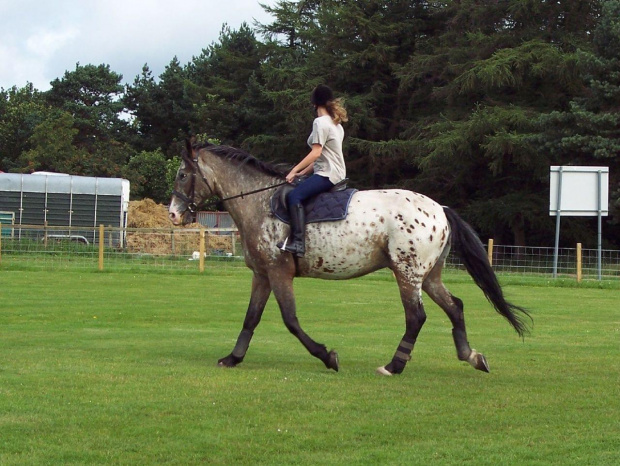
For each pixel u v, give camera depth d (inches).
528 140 1494.8
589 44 1642.5
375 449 260.4
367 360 437.1
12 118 2492.6
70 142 2303.2
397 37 2027.6
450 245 402.3
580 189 1066.7
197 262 1174.3
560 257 1202.0
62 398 319.3
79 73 2662.4
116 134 2659.9
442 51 1851.6
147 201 1644.9
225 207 410.6
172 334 536.4
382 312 690.2
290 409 309.0
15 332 533.3
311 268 391.9
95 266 1114.1
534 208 1631.4
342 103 401.4
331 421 292.5
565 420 299.7
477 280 400.8
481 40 1718.8
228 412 302.2
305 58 2285.9
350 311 695.1
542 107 1686.8
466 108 1793.8
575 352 473.4
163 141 2728.8
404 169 2000.5
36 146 2310.5
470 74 1637.6
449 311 403.5
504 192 1754.4
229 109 2479.1
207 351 458.3
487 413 308.3
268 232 392.5
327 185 394.0
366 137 2030.0
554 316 684.7
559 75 1593.3
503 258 1171.3
